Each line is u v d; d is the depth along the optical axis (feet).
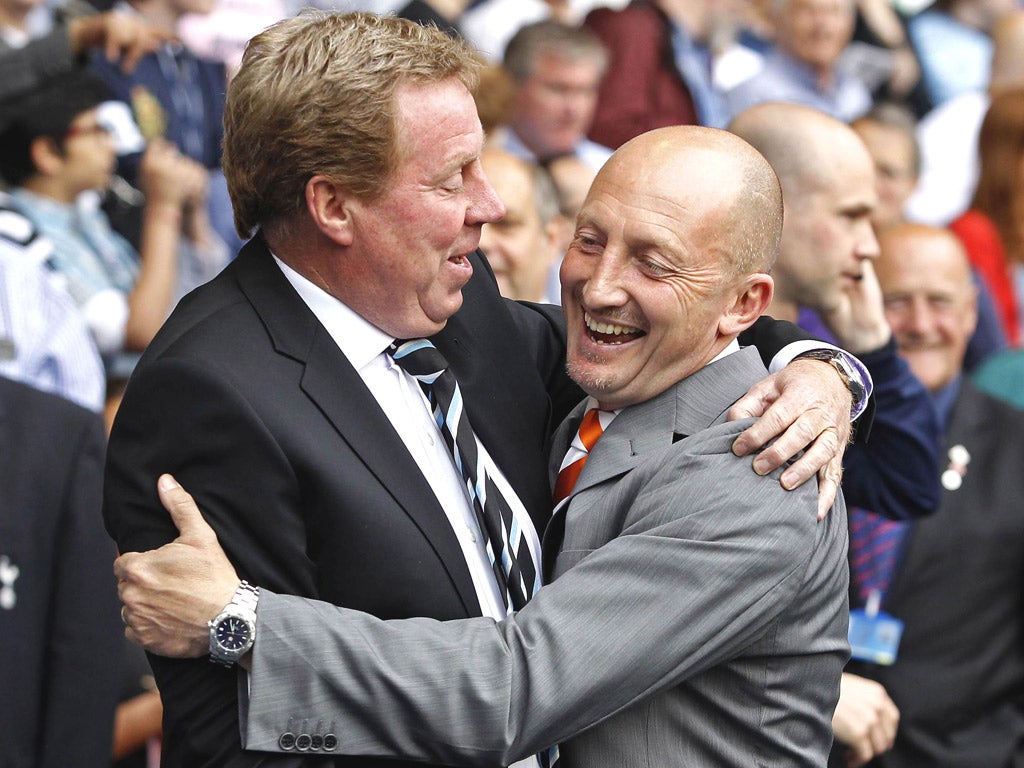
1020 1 64.34
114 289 42.50
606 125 52.44
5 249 40.16
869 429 24.61
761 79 58.34
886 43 61.41
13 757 31.42
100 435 34.09
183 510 20.71
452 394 23.34
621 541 21.63
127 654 35.55
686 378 23.48
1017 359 51.19
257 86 21.56
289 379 21.68
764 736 22.35
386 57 21.39
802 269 33.12
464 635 21.02
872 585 36.65
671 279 22.31
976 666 36.52
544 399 25.82
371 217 21.68
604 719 21.33
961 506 37.22
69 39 43.09
